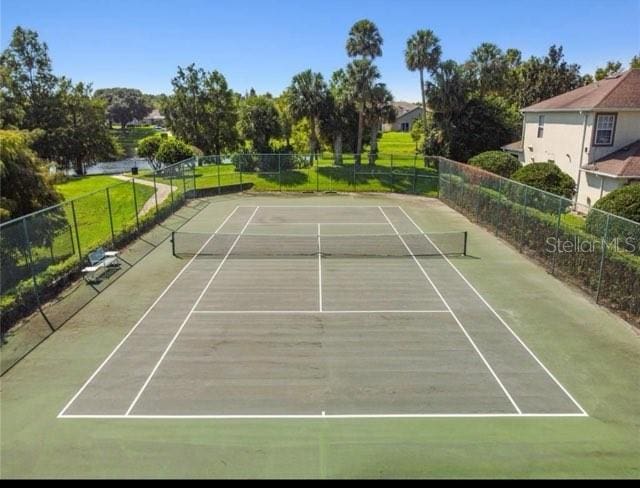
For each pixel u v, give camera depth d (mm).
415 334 12086
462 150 39312
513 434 8203
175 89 51000
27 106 47344
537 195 18328
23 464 7477
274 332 12172
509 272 16953
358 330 12297
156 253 19234
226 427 8383
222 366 10492
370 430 8312
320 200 31469
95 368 10406
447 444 7945
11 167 14844
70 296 14562
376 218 26078
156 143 48438
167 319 12953
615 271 13391
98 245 18484
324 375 10133
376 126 43938
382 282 15898
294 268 17312
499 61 44875
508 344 11555
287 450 7789
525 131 32781
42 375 10109
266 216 26344
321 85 39562
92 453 7727
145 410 8875
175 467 7395
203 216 26234
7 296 12586
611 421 8586
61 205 15539
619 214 16094
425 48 40031
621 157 23594
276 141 49344
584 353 11109
